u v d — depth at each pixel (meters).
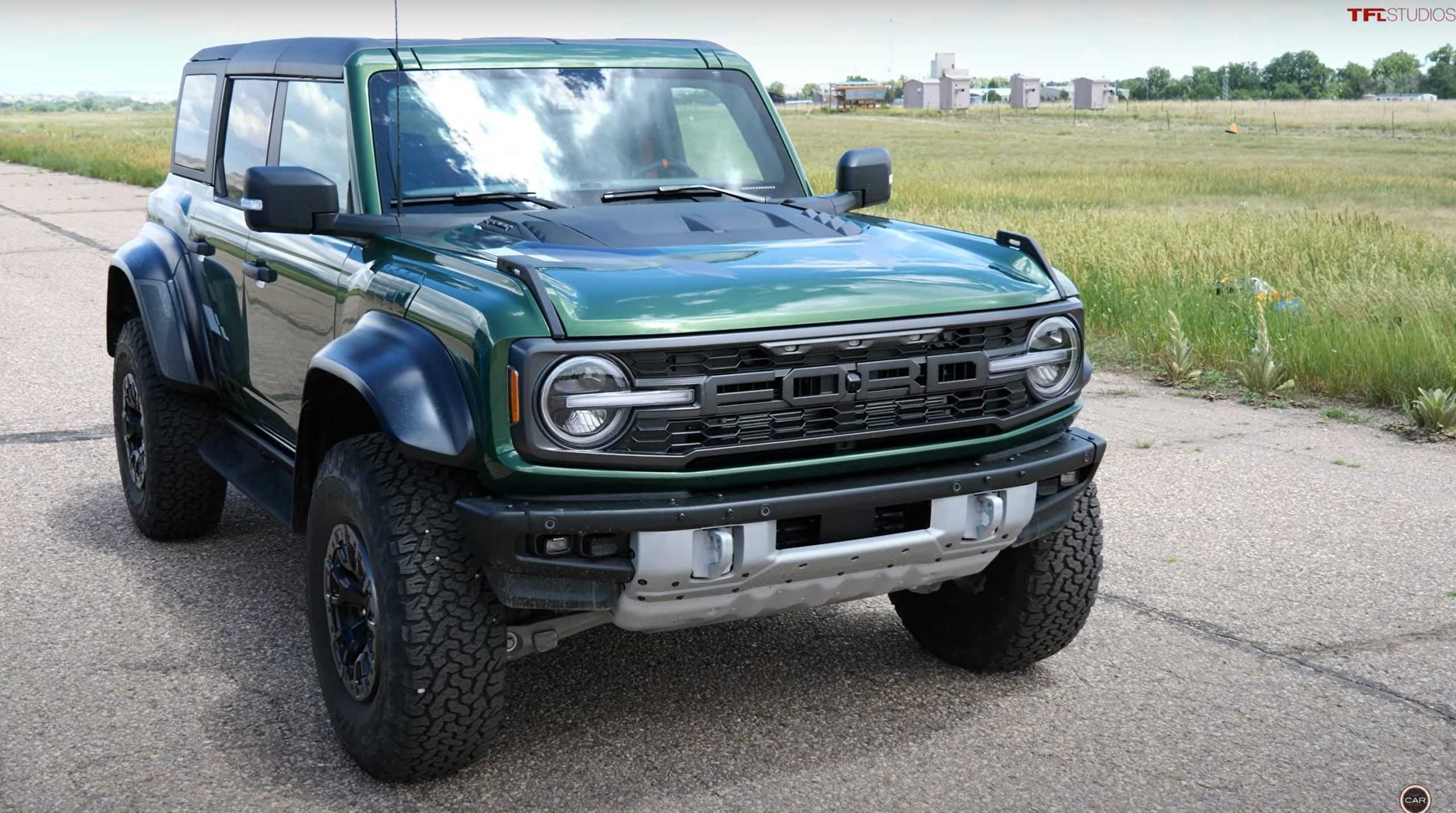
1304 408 8.53
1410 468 7.03
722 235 4.03
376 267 3.97
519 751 3.89
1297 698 4.25
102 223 20.72
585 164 4.52
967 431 3.70
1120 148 66.31
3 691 4.29
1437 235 18.52
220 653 4.62
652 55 4.91
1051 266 4.01
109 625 4.88
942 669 4.50
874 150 5.05
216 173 5.52
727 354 3.35
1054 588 4.15
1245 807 3.54
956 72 181.12
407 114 4.35
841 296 3.52
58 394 8.84
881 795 3.61
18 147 47.59
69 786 3.65
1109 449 7.50
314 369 3.81
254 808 3.54
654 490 3.34
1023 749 3.89
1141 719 4.09
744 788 3.65
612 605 3.42
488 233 4.00
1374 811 3.51
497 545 3.26
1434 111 134.38
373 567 3.52
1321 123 106.06
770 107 5.07
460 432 3.31
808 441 3.44
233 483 5.03
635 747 3.91
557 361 3.21
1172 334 9.49
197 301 5.52
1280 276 12.44
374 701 3.64
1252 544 5.82
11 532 5.98
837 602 3.73
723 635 4.81
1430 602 5.10
